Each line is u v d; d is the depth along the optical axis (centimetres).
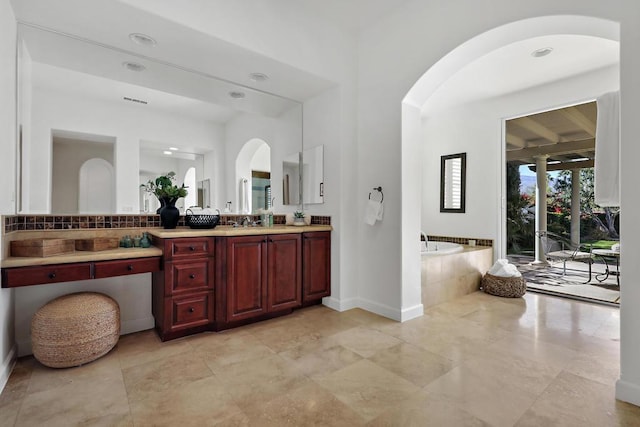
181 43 221
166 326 226
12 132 186
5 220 180
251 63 253
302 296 295
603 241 404
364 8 273
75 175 231
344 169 304
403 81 273
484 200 434
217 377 179
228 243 249
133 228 254
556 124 420
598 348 217
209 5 211
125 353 209
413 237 285
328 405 153
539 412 147
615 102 215
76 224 230
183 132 282
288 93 321
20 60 199
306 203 343
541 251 454
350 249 310
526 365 193
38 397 158
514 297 351
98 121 243
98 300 204
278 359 201
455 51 241
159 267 228
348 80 306
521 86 387
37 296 213
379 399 157
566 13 186
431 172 496
